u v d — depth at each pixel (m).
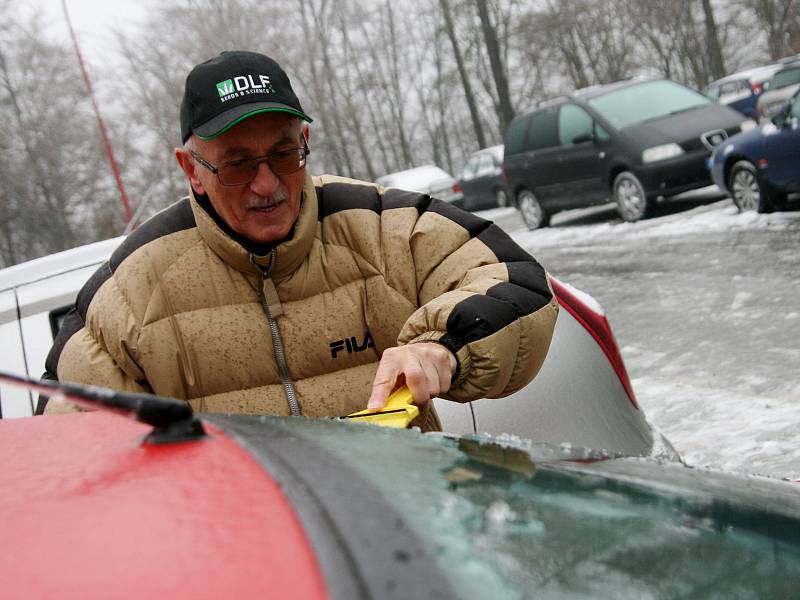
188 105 1.96
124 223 21.06
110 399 0.87
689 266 8.35
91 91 17.80
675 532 0.95
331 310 2.13
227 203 1.98
